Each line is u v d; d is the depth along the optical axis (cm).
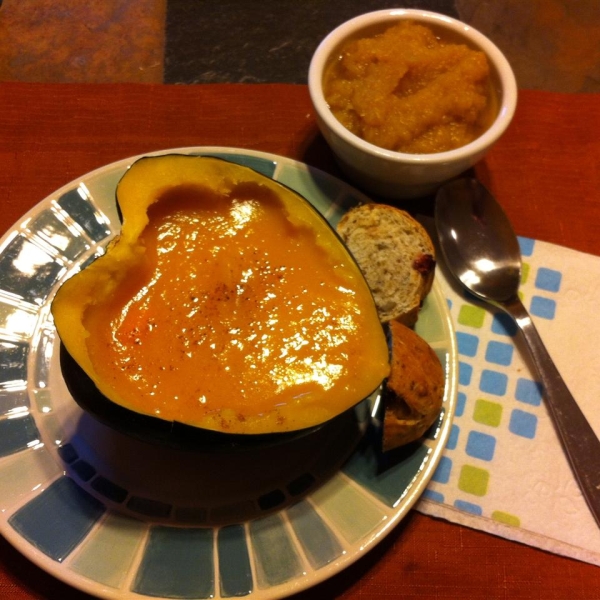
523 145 38
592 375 33
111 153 37
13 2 41
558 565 30
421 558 29
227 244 31
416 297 31
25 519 27
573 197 37
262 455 30
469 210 35
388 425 28
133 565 27
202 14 42
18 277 31
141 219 29
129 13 41
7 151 36
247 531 28
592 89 41
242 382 28
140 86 38
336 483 29
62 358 28
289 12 42
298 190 34
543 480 31
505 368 33
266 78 40
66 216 32
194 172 29
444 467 31
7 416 29
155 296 30
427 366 29
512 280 34
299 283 30
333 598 29
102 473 29
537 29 43
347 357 28
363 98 33
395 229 33
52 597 28
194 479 29
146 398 28
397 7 43
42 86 38
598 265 35
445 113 34
